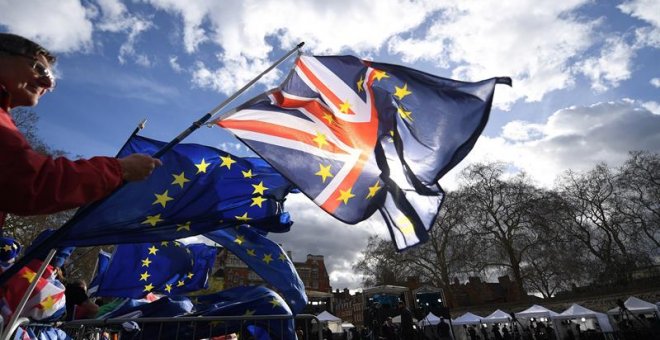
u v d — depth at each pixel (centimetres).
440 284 3878
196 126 277
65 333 358
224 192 363
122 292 493
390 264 4131
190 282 555
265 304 462
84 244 291
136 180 158
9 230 2183
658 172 3497
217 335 431
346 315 7262
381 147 358
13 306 262
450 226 3941
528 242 3759
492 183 3984
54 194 127
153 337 428
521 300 3366
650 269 3206
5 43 164
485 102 335
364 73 388
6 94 163
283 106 362
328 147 356
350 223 327
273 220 379
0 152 121
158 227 320
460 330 3042
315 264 7412
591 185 3847
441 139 341
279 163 330
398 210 345
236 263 5750
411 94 364
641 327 1625
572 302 2886
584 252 3650
